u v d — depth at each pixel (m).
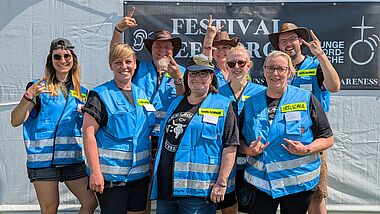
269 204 3.53
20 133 4.90
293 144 3.39
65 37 4.89
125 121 3.64
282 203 3.56
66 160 4.03
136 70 4.34
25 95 3.87
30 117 4.03
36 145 3.99
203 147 3.44
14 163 4.91
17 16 4.86
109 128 3.63
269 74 3.49
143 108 3.76
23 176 4.92
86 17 4.89
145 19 4.89
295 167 3.47
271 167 3.48
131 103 3.73
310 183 3.49
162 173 3.52
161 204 3.62
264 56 4.88
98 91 3.66
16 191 4.93
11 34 4.87
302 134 3.45
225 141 3.45
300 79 4.27
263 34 4.88
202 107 3.50
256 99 3.60
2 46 4.87
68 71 4.08
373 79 4.83
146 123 3.75
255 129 3.51
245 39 4.89
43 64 4.89
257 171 3.53
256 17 4.88
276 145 3.48
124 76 3.71
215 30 4.43
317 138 3.51
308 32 4.50
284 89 3.55
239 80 4.09
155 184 3.55
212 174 3.43
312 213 4.31
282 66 3.47
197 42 4.91
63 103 4.04
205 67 3.44
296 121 3.46
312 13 4.84
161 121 3.93
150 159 3.83
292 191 3.46
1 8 4.86
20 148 4.91
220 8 4.89
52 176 4.01
